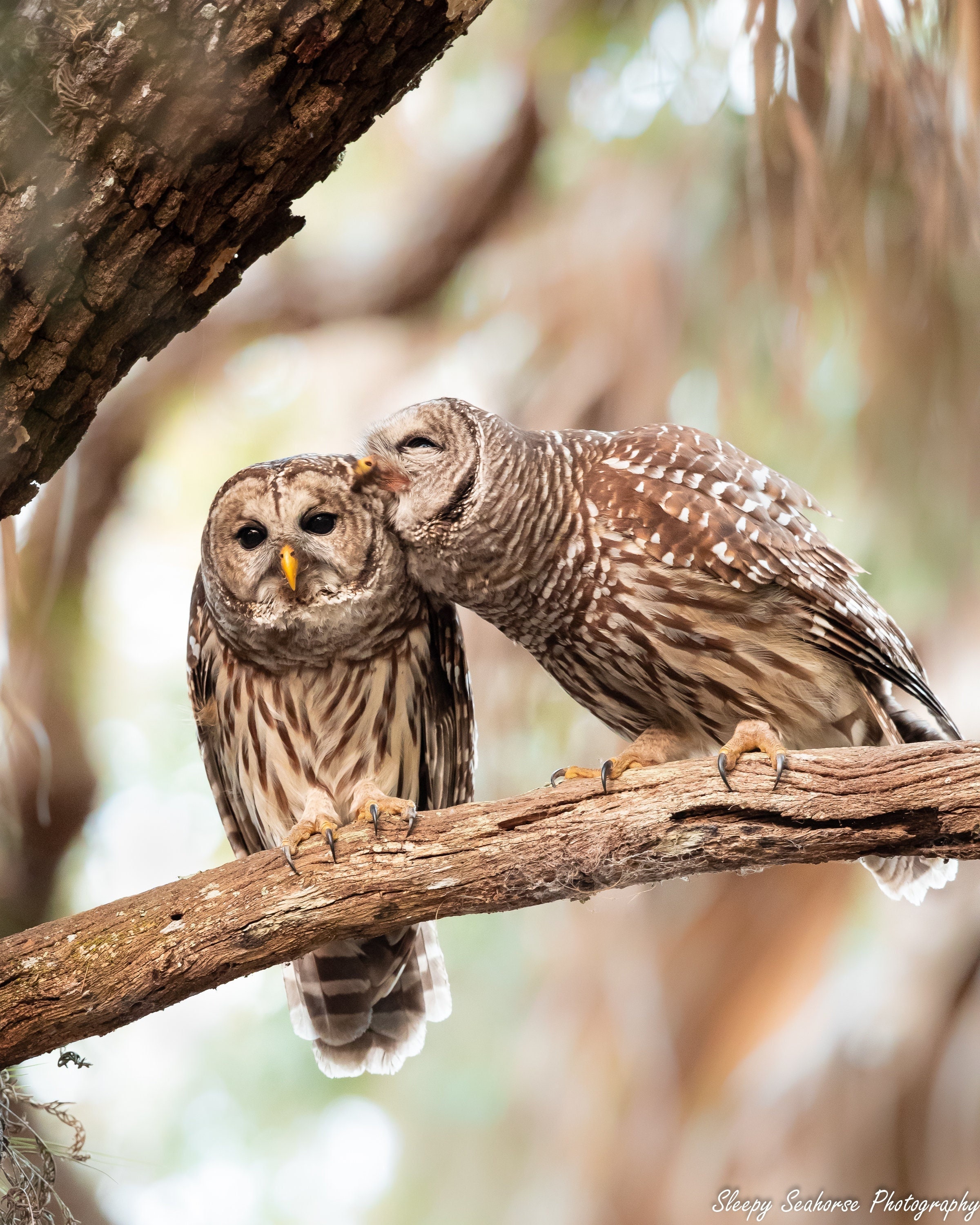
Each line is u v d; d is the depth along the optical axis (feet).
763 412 42.83
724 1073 46.55
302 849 18.66
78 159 13.82
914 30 29.99
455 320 52.80
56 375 14.80
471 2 14.66
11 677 28.55
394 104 15.42
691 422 45.39
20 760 36.01
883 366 38.73
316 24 13.94
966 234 32.78
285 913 17.75
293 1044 54.19
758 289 41.19
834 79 28.94
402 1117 52.31
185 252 14.85
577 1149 47.70
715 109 38.63
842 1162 44.21
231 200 14.78
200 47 13.70
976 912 45.24
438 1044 52.49
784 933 47.11
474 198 52.54
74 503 43.47
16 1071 20.44
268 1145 53.83
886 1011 45.19
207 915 17.60
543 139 51.80
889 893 26.53
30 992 16.87
